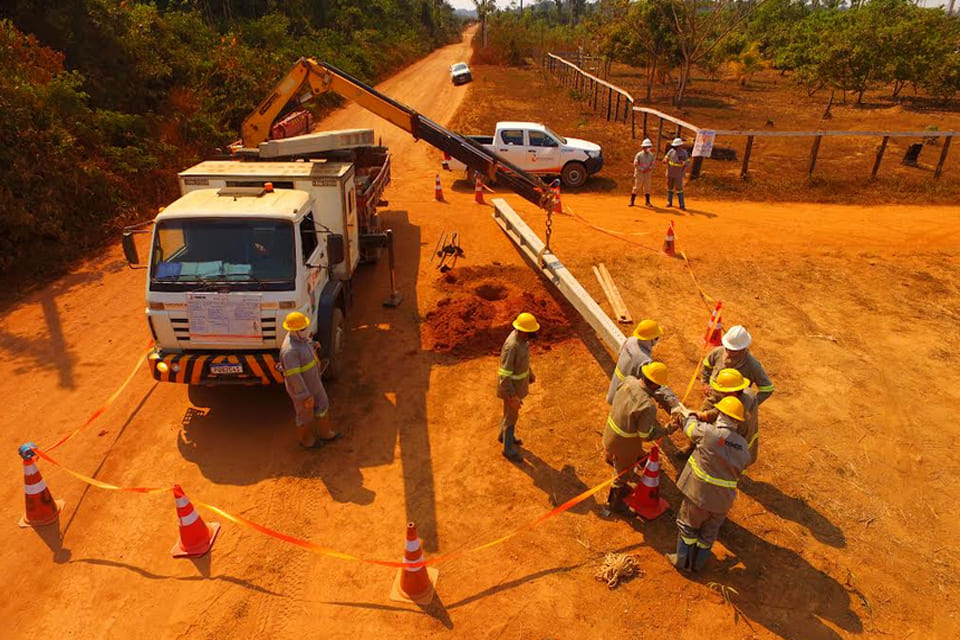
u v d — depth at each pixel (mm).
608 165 20703
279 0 43281
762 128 27375
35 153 12836
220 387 8203
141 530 5875
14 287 11086
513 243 13383
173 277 6832
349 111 31188
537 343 9305
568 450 7062
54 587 5262
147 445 7051
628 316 9969
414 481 6562
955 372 8742
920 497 6461
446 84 43438
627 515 6164
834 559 5664
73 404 7770
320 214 8961
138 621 4980
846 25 40344
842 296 11125
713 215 15773
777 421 7637
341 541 5785
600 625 4996
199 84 22812
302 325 6301
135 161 15570
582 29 66812
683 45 32562
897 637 4934
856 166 20688
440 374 8531
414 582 5164
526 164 18094
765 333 9750
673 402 5617
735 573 5500
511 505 6246
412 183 18672
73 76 15250
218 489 6402
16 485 6406
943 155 18750
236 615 5039
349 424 7469
